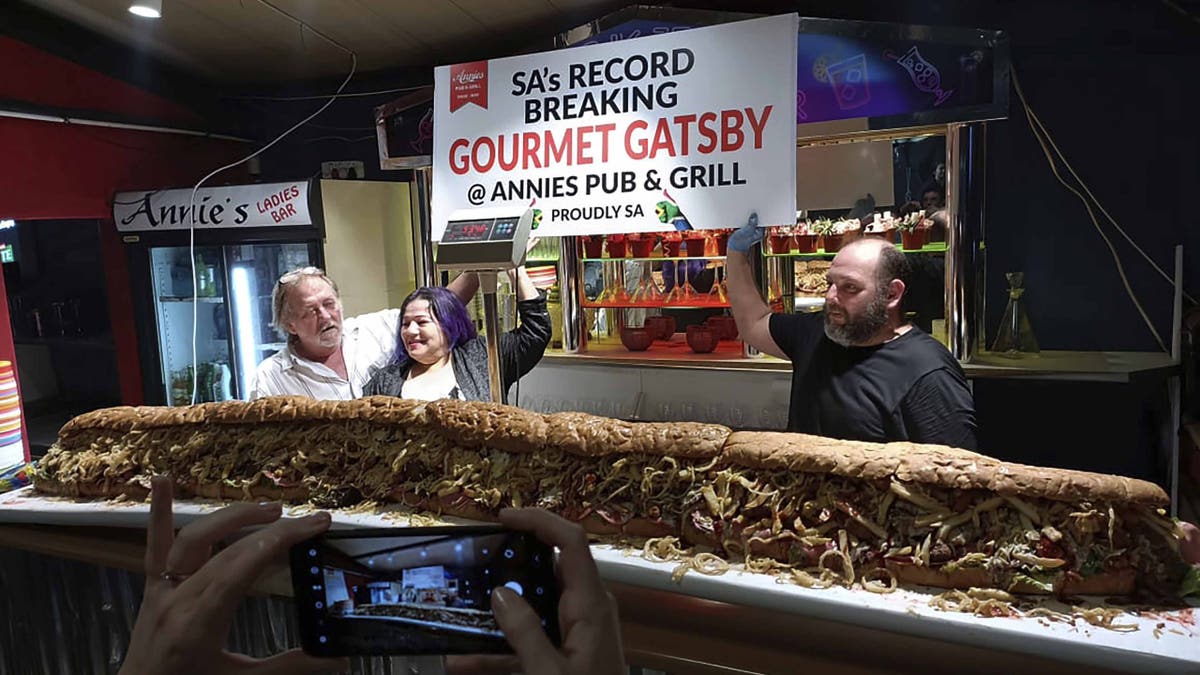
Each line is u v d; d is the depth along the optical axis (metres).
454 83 2.60
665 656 1.40
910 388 2.03
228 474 2.06
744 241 2.30
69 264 5.69
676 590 1.49
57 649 2.17
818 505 1.48
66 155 4.26
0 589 2.21
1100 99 3.06
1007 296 3.29
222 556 0.61
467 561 0.76
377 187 4.34
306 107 4.93
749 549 1.50
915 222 2.91
